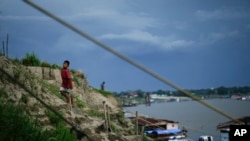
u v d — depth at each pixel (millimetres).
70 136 9141
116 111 17859
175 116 152500
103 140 11398
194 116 148000
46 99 12141
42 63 19359
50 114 10492
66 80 13234
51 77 18125
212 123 104188
